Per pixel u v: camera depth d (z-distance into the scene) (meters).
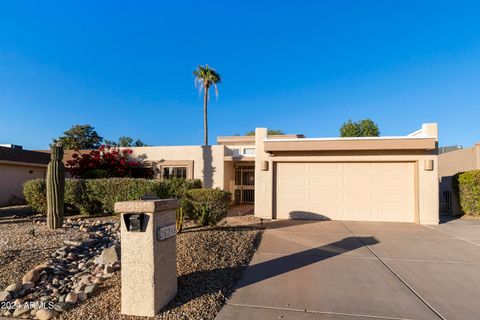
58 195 8.70
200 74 29.22
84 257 6.37
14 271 5.23
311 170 11.80
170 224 4.10
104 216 11.48
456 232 9.02
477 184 12.10
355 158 11.34
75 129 45.75
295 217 11.75
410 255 6.45
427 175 10.77
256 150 12.09
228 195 9.08
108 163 16.20
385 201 11.24
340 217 11.48
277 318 3.66
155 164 17.31
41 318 3.69
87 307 3.91
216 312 3.81
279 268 5.56
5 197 17.61
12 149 18.66
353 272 5.34
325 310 3.87
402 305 4.02
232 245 6.92
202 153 16.94
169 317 3.61
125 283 3.71
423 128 10.97
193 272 5.05
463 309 3.91
